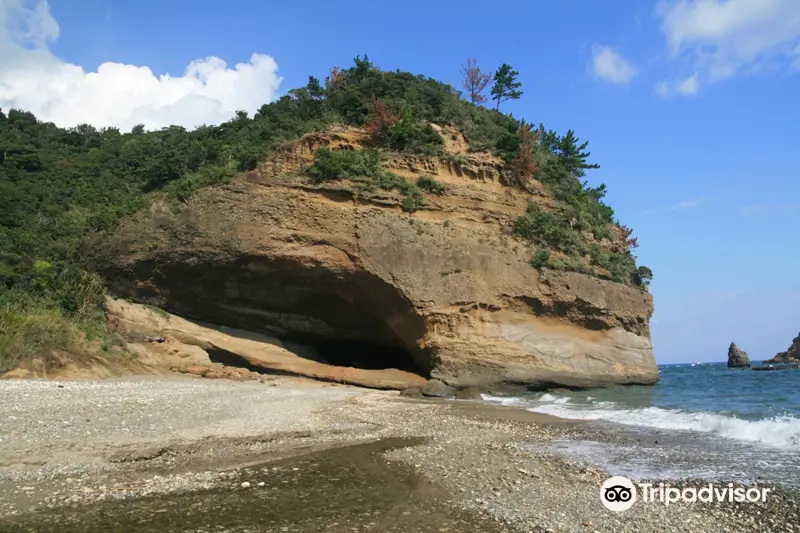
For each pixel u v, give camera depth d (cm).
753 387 3722
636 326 4128
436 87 4856
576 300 3784
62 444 1217
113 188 4094
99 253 3306
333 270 3331
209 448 1308
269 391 2545
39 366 2397
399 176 3822
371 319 3588
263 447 1355
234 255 3234
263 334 3494
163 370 2975
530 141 4531
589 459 1260
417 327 3472
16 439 1238
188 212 3312
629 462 1225
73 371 2500
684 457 1269
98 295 3102
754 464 1191
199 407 1853
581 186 4934
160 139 5141
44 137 6031
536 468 1167
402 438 1532
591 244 4275
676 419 1886
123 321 3108
